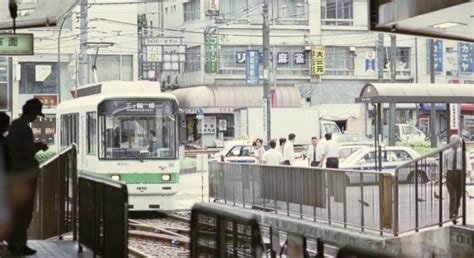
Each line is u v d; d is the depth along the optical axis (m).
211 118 109.12
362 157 47.34
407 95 40.62
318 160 44.66
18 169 17.73
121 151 38.12
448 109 42.75
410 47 113.56
